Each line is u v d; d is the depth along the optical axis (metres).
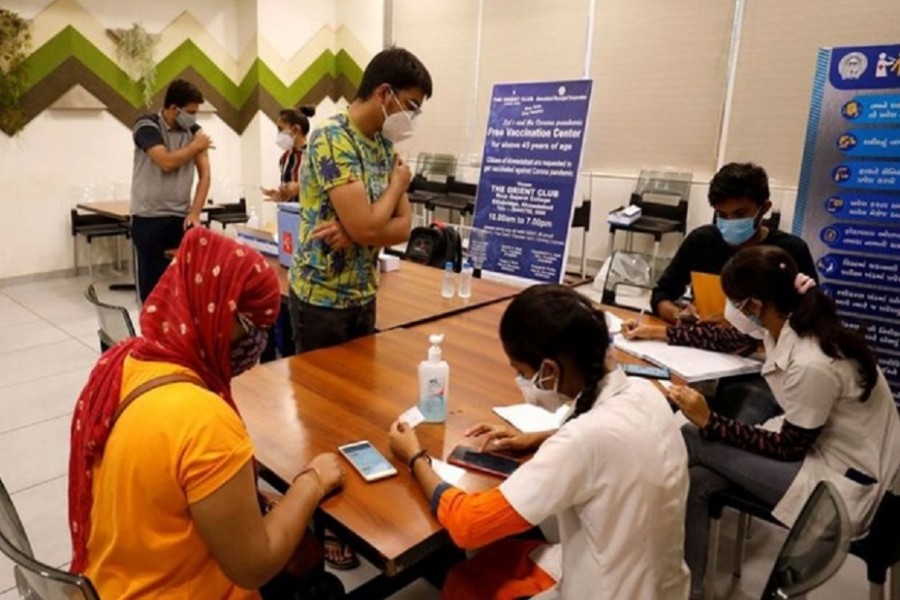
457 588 1.30
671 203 5.51
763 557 2.21
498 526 1.07
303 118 4.63
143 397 0.93
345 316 2.07
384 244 1.96
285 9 6.60
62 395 3.29
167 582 0.97
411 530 1.14
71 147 5.57
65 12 5.32
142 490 0.91
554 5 6.07
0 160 5.21
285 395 1.68
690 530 1.83
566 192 3.49
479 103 6.85
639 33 5.60
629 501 1.06
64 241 5.67
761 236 2.40
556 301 1.11
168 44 6.05
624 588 1.08
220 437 0.92
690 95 5.41
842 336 1.63
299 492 1.17
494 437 1.46
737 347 2.06
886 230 3.04
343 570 2.06
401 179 2.00
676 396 1.73
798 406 1.65
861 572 2.15
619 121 5.88
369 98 1.85
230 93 6.66
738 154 5.23
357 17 7.25
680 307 2.46
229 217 5.79
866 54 2.96
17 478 2.54
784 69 4.90
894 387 3.12
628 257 3.05
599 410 1.10
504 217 3.73
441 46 7.05
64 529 2.25
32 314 4.62
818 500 1.21
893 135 2.96
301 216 2.02
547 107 3.56
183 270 0.99
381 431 1.49
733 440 1.73
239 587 1.01
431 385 1.54
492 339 2.17
